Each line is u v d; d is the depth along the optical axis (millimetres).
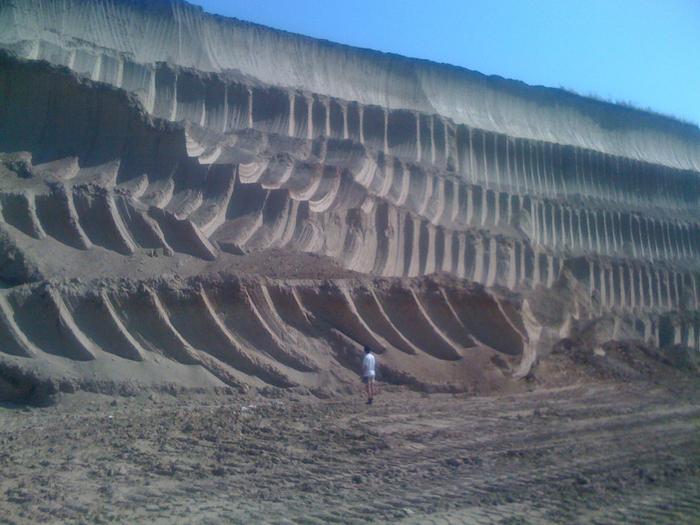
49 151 23375
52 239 19859
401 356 20125
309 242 24266
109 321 17375
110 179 22953
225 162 26078
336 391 18328
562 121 46656
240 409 15664
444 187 33469
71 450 11484
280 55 36594
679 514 9023
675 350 27672
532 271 32031
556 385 21609
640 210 42719
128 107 24312
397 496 9531
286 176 27281
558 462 11734
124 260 19844
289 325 19453
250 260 21359
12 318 16703
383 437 13258
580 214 38406
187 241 21281
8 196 19953
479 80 43438
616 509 9188
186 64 32750
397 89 39594
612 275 36000
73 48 28953
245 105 31734
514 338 22047
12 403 15531
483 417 15789
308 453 11852
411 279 22297
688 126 54812
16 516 8219
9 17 28547
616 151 48375
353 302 20594
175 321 18156
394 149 34719
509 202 35312
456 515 8781
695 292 39406
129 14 32531
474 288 22438
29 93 23969
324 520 8445
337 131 33781
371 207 27812
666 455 12430
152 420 14094
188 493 9406
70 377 15930
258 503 9055
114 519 8234
